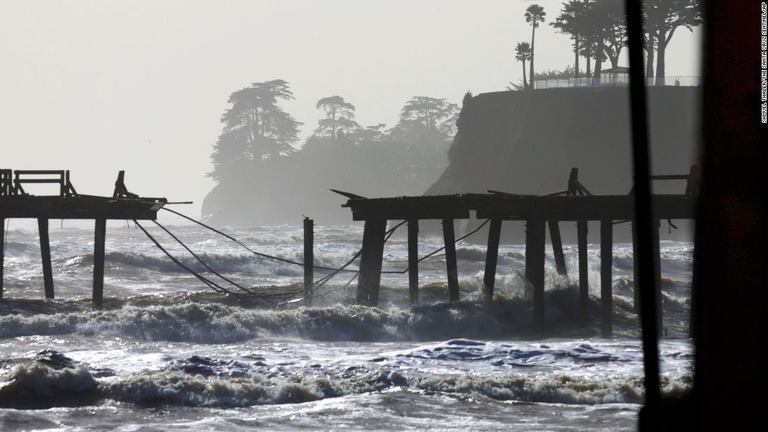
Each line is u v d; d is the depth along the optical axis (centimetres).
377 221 10350
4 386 5025
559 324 9875
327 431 4494
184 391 5175
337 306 9244
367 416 4838
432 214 9906
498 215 9431
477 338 8906
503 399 5347
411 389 5528
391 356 6900
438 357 6862
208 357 6575
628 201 9106
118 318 8306
